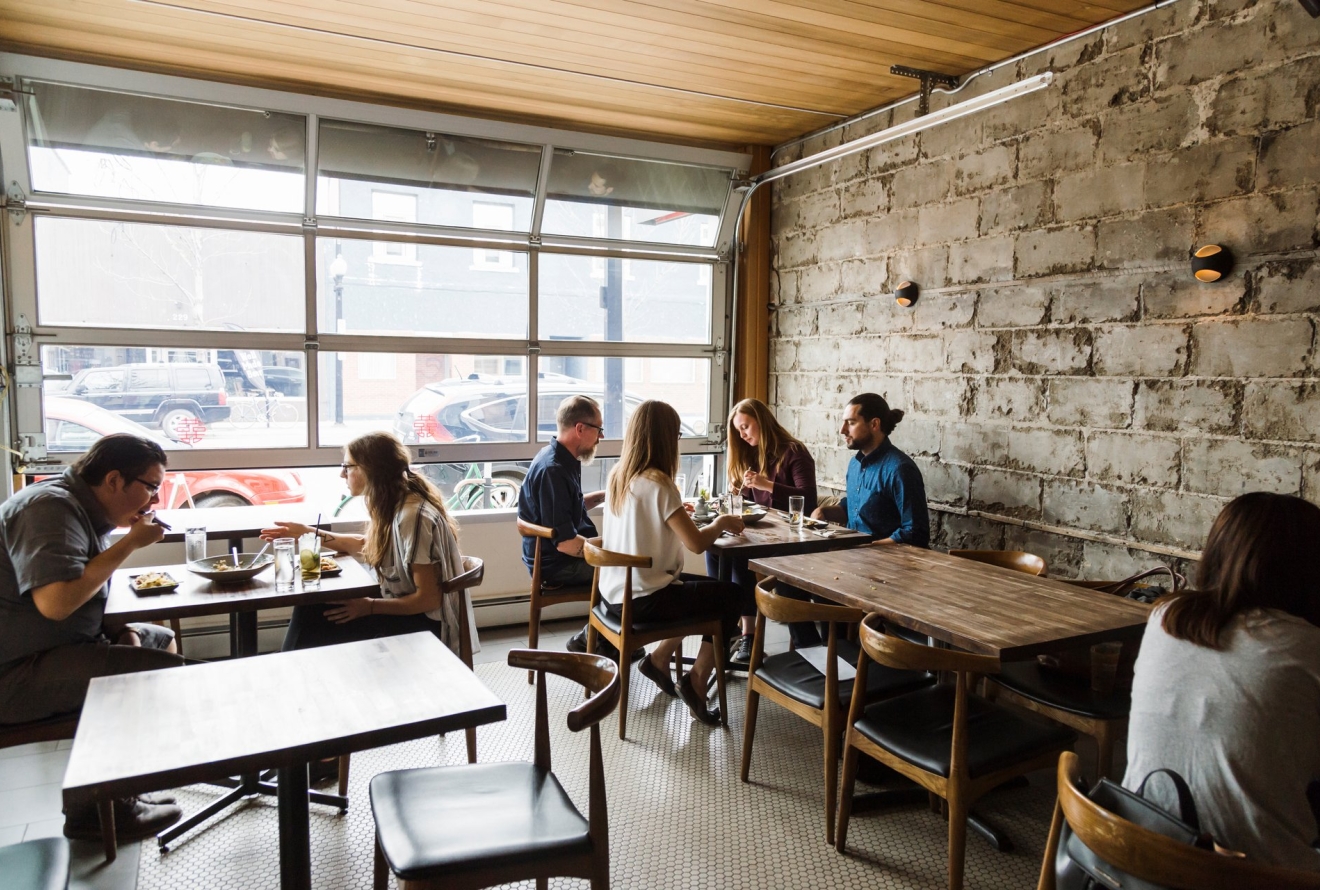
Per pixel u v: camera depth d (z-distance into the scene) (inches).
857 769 112.6
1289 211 105.9
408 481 118.1
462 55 143.1
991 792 112.3
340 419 172.7
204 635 158.4
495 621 183.6
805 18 126.5
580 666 77.6
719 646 129.2
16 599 93.7
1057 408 137.7
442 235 176.1
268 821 105.2
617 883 91.6
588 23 128.6
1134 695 61.9
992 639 84.1
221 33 133.4
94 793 55.2
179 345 158.7
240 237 161.2
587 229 190.4
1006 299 145.6
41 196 147.0
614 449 200.7
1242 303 111.4
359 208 169.0
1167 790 55.6
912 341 166.1
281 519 145.8
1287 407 107.1
